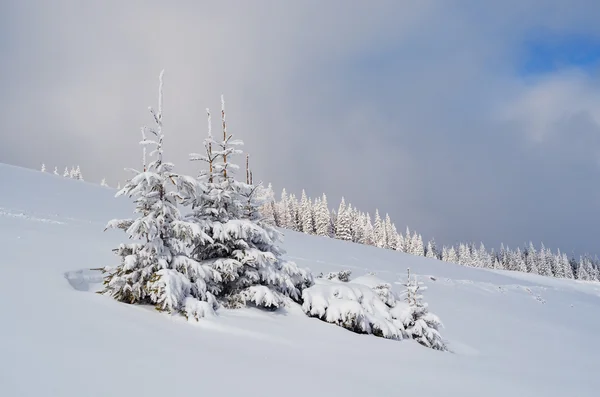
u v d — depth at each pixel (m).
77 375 3.79
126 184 8.20
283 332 8.35
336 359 7.26
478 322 22.25
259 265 10.25
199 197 10.02
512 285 43.62
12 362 3.76
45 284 7.53
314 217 94.44
